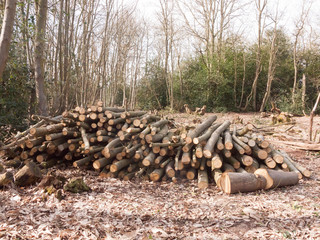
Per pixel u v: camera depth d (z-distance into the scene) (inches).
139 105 1010.7
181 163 213.3
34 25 339.6
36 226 130.5
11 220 133.3
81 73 511.8
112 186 197.3
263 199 174.7
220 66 892.6
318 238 122.5
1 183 171.5
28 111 358.6
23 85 338.0
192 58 1004.6
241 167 221.5
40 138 227.3
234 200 174.1
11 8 204.5
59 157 242.7
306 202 167.8
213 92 903.7
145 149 224.2
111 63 730.8
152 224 140.6
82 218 141.2
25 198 161.2
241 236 128.6
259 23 875.4
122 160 220.1
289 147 351.3
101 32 598.5
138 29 898.1
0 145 232.1
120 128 250.4
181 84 938.1
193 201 174.9
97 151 227.6
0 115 308.0
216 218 147.8
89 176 215.8
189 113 820.0
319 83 868.6
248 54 932.6
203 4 931.3
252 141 220.5
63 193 170.6
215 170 211.3
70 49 479.2
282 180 196.4
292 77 952.9
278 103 848.9
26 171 177.5
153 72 1005.2
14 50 322.7
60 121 244.4
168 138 235.5
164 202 172.2
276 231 131.3
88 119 244.4
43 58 351.9
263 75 941.2
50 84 441.4
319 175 236.7
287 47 961.5
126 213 151.1
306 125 513.3
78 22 503.2
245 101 933.8
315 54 946.7
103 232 130.0
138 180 215.9
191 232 133.0
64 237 122.4
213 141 216.1
